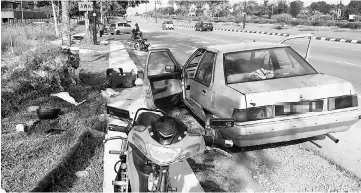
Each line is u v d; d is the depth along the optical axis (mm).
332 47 19703
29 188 3904
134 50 21547
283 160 4789
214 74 5293
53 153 4820
